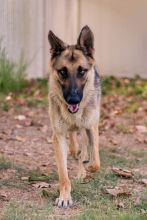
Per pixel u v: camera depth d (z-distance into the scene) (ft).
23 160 25.73
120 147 28.89
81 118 21.36
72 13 52.08
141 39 51.42
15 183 22.25
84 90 21.15
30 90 42.19
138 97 42.55
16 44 42.50
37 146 28.35
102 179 22.94
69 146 26.35
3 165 24.26
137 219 18.12
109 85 46.88
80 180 22.39
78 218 18.38
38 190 21.54
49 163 25.41
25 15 43.45
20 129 31.63
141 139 30.42
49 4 49.16
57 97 20.88
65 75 20.81
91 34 21.40
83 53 21.33
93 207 19.83
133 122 34.60
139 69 51.83
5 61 41.39
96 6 51.62
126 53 51.78
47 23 49.08
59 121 20.86
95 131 22.18
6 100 38.58
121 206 19.80
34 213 19.10
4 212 19.11
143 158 26.78
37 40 46.60
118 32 51.65
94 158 22.21
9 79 41.57
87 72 21.13
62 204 19.81
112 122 33.91
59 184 20.81
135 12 51.16
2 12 38.65
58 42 21.30
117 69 51.93
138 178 23.38
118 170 23.97
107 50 51.90
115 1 51.31
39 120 33.91
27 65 43.80
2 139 29.27
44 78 47.16
